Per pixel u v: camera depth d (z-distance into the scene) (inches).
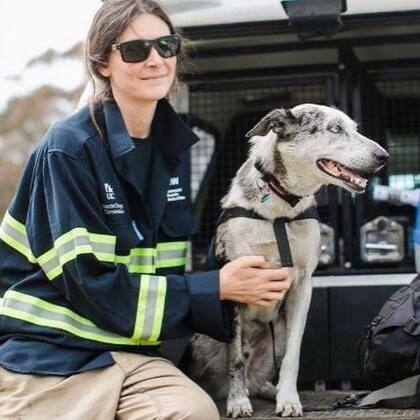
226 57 185.8
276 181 157.5
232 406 155.5
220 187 196.9
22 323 139.4
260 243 159.8
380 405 150.1
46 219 140.2
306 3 165.8
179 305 139.3
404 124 195.2
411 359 148.5
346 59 184.4
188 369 174.7
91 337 138.8
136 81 141.7
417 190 179.2
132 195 143.9
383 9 167.2
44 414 134.3
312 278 170.9
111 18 142.2
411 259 185.8
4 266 144.5
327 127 156.3
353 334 169.9
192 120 191.9
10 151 792.9
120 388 136.3
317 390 173.5
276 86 188.4
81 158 139.3
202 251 194.1
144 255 144.9
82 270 135.0
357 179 155.8
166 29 144.4
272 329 171.5
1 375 137.3
